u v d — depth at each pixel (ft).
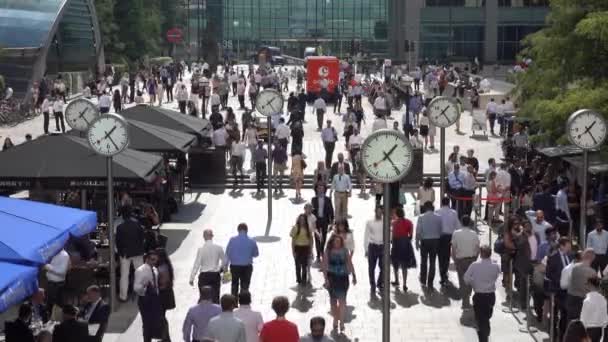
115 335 61.82
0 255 44.50
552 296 58.54
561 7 94.43
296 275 75.51
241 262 63.67
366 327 63.87
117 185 73.77
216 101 173.47
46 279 62.44
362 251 86.79
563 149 96.84
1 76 190.29
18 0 222.07
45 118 158.61
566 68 93.30
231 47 414.41
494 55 363.76
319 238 80.79
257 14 419.54
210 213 106.32
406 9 362.94
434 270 72.43
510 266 67.97
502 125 161.07
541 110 89.30
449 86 215.31
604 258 67.00
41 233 49.80
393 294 72.28
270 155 100.48
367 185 123.03
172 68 241.35
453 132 168.76
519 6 361.51
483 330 57.06
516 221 67.26
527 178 99.55
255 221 101.45
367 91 230.27
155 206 96.32
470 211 95.25
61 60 236.22
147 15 329.31
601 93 85.30
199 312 49.06
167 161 103.55
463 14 362.53
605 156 89.20
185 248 88.12
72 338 47.34
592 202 85.46
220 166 123.03
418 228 72.84
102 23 290.15
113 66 277.03
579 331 42.32
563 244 58.54
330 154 127.95
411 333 62.69
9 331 48.42
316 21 418.92
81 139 79.97
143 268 54.60
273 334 44.19
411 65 335.88
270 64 322.55
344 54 417.90
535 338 61.26
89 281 63.77
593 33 85.66
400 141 46.29
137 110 114.42
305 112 197.67
